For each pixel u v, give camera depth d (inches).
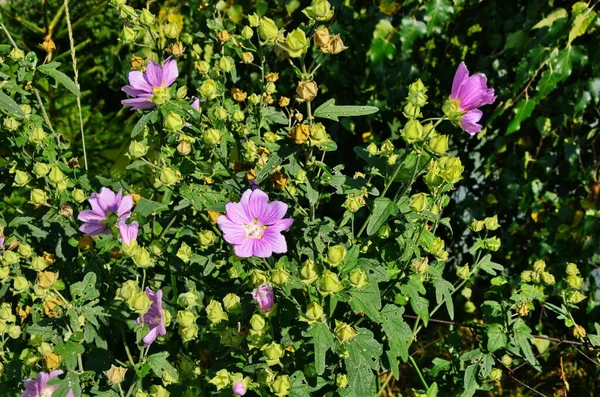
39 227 31.2
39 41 54.2
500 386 43.6
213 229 29.2
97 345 27.1
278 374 26.0
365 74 45.2
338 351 23.9
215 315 24.5
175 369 26.0
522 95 41.7
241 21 46.9
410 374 43.6
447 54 45.5
